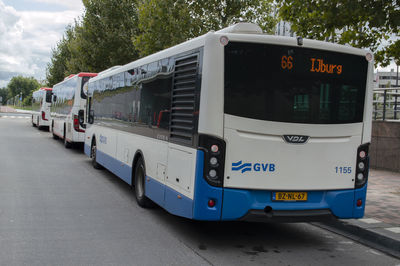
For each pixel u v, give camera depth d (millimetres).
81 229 6098
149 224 6555
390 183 10781
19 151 16469
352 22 7867
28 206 7406
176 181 5770
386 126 13273
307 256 5375
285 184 5328
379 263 5223
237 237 6121
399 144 12828
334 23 7852
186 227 6492
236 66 5141
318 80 5438
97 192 9008
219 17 16266
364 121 5746
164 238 5840
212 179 5047
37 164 13070
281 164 5301
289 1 8102
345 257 5410
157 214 7230
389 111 13867
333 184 5586
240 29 5465
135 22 26031
